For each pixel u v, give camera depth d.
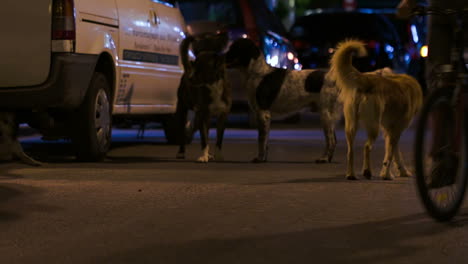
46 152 10.62
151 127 15.61
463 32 5.91
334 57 7.55
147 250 4.80
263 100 9.43
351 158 7.82
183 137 9.90
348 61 7.48
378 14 17.92
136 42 10.07
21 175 8.05
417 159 5.45
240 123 16.84
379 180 7.81
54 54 8.33
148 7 10.59
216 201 6.50
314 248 4.85
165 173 8.29
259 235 5.20
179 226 5.50
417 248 4.86
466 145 5.85
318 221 5.68
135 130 15.23
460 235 5.24
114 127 15.10
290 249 4.82
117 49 9.50
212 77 9.29
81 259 4.60
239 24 13.44
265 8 14.82
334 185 7.43
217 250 4.80
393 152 7.82
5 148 8.95
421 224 5.59
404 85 7.73
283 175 8.17
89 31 8.73
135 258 4.61
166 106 11.20
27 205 6.30
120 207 6.22
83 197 6.68
